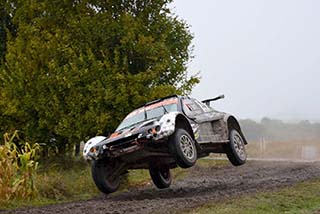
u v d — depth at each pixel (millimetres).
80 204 10234
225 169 19266
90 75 15633
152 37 16312
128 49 15969
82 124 15609
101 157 10492
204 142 10961
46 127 16766
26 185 11648
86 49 16141
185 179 16750
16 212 9508
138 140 9953
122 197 11523
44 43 16422
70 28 16672
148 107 11609
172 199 10031
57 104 15992
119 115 15453
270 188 10406
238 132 12719
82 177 14297
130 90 15430
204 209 8148
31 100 16453
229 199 9047
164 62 16078
